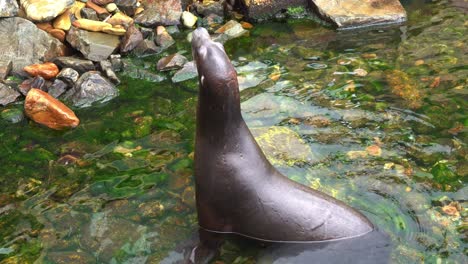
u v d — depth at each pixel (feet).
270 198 10.18
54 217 11.37
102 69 15.64
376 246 10.23
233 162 10.09
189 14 17.92
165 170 12.40
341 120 13.57
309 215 10.21
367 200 11.34
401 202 11.28
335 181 11.84
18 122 14.17
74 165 12.71
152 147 13.12
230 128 10.02
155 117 14.12
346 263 9.98
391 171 12.05
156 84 15.44
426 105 13.94
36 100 14.12
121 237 10.86
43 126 14.03
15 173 12.57
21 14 16.26
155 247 10.62
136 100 14.80
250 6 18.33
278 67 15.81
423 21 17.88
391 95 14.38
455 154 12.42
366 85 14.80
